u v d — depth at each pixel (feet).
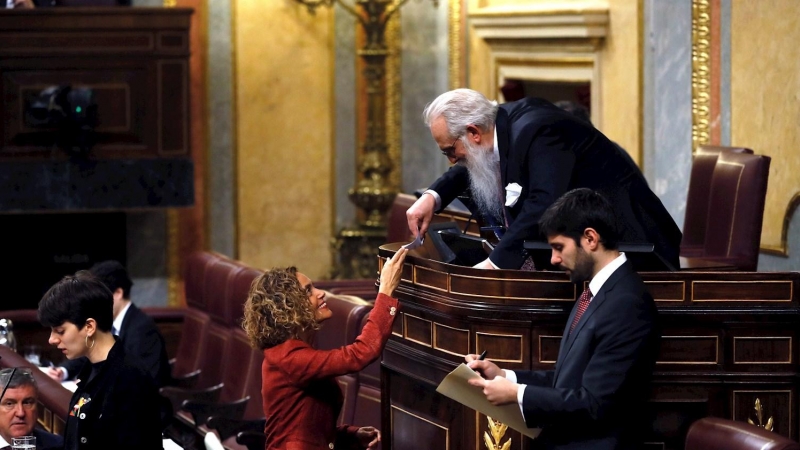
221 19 62.69
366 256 62.23
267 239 64.23
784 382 22.30
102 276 38.73
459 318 22.71
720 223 33.04
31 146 54.34
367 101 63.31
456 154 24.30
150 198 55.26
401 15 64.90
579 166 23.61
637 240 23.44
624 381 19.43
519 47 55.57
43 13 53.78
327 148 64.54
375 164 62.13
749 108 38.99
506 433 22.59
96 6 56.29
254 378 39.60
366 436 25.04
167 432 39.96
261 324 23.09
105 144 55.06
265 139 63.82
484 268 22.56
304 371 22.62
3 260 60.29
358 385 32.96
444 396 23.85
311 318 23.35
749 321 22.17
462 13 62.03
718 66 40.70
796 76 36.47
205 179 63.05
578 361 19.84
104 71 54.75
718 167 33.45
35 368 32.48
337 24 64.13
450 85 63.52
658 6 43.21
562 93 56.65
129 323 39.11
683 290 22.25
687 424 22.40
